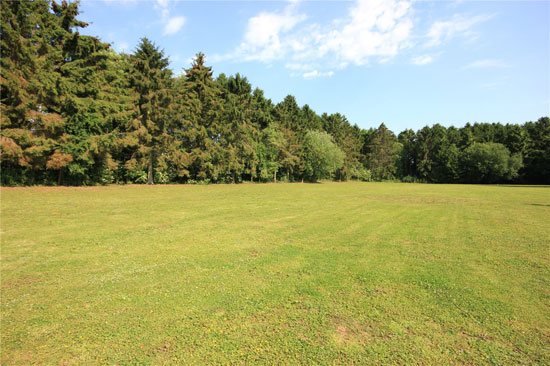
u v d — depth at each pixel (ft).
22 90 65.72
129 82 106.73
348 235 31.83
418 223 40.01
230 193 86.53
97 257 22.68
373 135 283.18
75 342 11.60
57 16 80.48
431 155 257.34
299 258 23.16
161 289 16.84
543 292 16.98
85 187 83.56
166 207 51.34
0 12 63.52
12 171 73.20
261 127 178.60
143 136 102.58
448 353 11.14
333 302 15.39
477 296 16.34
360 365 10.35
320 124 241.76
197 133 124.06
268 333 12.36
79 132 78.69
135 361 10.43
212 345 11.46
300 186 144.66
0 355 10.69
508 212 52.37
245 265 21.29
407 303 15.37
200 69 128.06
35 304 14.83
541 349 11.43
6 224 33.22
